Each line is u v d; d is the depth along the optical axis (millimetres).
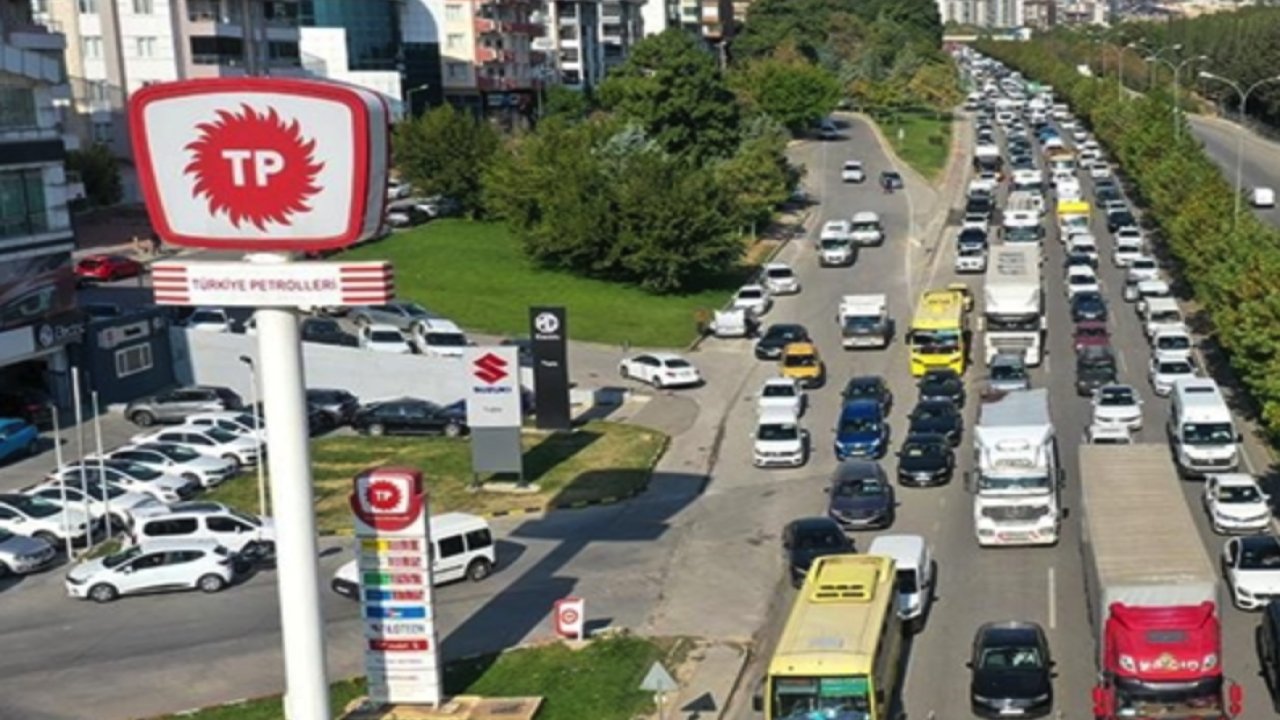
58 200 101562
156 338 110312
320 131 49281
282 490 50188
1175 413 85500
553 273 143875
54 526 76250
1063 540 72438
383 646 54750
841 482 77250
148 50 175250
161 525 72812
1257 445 88438
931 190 191500
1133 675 49219
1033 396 81125
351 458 93250
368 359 106625
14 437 92875
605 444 94875
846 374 111062
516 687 56656
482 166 162625
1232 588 62844
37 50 135250
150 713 55250
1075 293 125062
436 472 89438
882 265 149625
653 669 48875
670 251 137125
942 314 108312
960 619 62750
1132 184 188625
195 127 49562
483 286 138500
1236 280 89875
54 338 100750
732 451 93438
